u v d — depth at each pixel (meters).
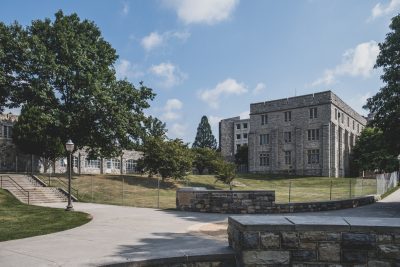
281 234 6.44
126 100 40.16
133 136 40.22
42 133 41.19
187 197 18.94
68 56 37.38
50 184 32.78
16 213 17.11
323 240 6.40
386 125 23.17
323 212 19.03
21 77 36.44
